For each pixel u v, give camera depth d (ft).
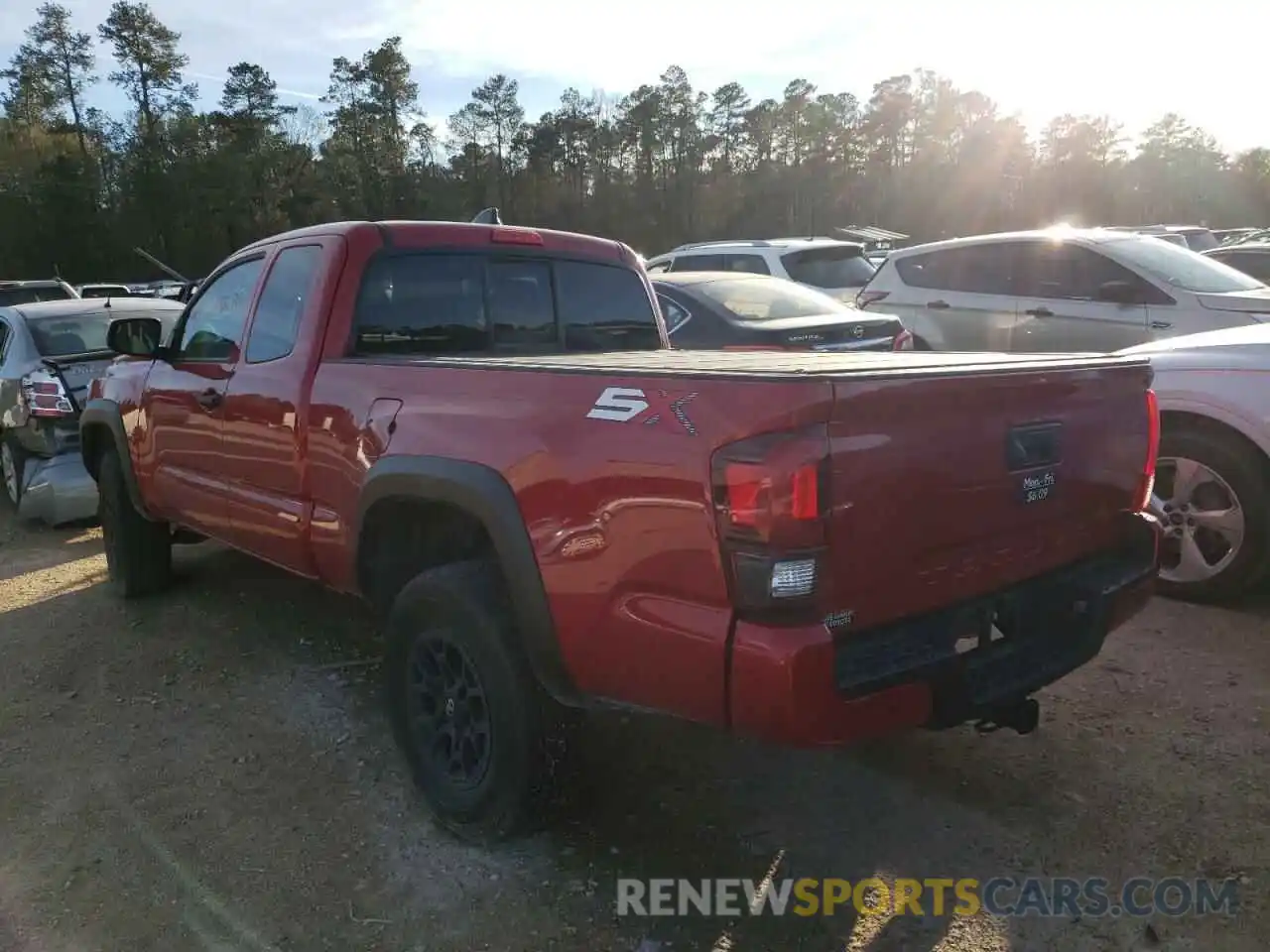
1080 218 298.97
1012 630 9.22
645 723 12.47
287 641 16.07
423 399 10.25
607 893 9.25
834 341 24.00
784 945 8.49
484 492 9.11
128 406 16.67
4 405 25.20
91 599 18.52
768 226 285.43
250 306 13.84
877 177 291.58
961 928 8.66
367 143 254.88
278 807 11.02
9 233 217.97
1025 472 8.96
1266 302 22.13
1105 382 9.87
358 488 11.03
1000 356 10.81
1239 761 11.14
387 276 12.67
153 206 227.61
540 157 274.77
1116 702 12.62
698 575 7.64
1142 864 9.45
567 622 8.58
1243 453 14.93
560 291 14.98
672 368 8.71
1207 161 294.05
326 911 9.15
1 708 13.80
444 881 9.54
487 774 9.70
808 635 7.27
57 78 248.52
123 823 10.77
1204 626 14.90
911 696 7.97
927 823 10.27
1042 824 10.16
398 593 11.46
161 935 8.89
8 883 9.75
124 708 13.67
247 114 241.35
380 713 13.32
